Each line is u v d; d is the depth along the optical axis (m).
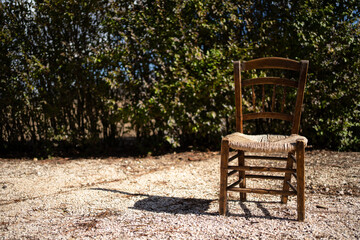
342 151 4.72
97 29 4.79
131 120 4.64
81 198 2.85
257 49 4.81
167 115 4.41
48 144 4.83
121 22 4.62
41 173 3.89
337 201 2.62
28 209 2.60
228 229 2.11
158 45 4.61
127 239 1.99
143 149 4.89
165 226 2.18
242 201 2.71
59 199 2.84
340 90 4.51
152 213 2.44
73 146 5.14
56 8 4.57
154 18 4.68
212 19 4.81
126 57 4.51
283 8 4.69
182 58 4.59
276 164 4.04
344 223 2.17
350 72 4.59
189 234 2.04
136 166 4.20
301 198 2.21
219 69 4.44
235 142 2.30
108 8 4.63
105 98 4.59
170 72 4.60
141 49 4.45
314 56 4.57
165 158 4.64
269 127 5.14
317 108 4.73
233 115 4.73
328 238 1.95
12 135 5.11
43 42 4.75
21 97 4.75
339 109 4.67
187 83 4.27
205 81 4.37
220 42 4.88
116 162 4.45
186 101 4.57
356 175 3.40
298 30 4.55
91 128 4.93
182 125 4.70
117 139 5.19
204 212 2.45
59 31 4.73
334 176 3.39
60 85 4.67
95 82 4.70
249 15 4.78
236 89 2.65
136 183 3.36
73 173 3.87
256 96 4.90
